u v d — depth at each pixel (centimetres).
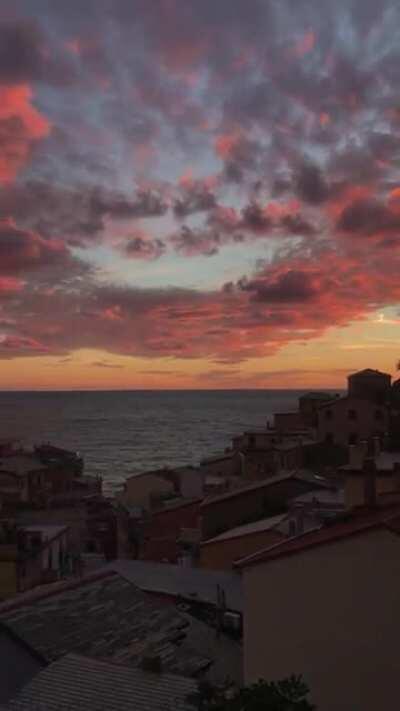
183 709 1579
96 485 11188
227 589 3180
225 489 6706
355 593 1730
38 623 2130
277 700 1338
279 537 3819
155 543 6028
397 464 3350
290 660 1786
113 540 7944
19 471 9525
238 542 3962
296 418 11338
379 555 1708
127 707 1612
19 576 4197
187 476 8662
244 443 9738
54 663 1844
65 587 2411
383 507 2156
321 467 7556
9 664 2039
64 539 5662
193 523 6312
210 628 2603
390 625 1692
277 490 5075
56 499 9225
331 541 1758
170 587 3225
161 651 2048
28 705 1673
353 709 1709
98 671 1786
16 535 4722
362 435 8581
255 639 1830
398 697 1673
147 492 8769
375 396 10088
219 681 2048
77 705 1645
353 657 1722
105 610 2291
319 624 1764
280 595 1811
